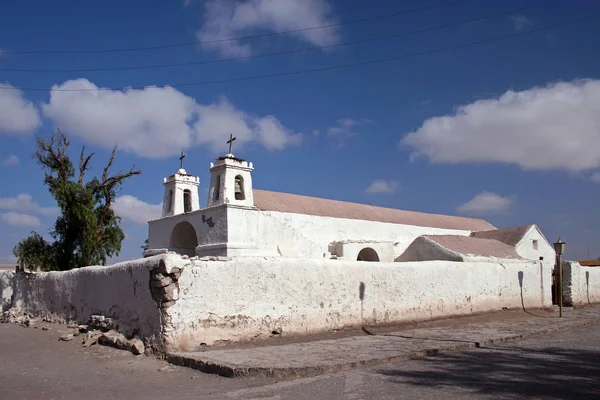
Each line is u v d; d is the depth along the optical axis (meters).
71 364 9.98
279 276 12.39
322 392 7.38
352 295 14.08
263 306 11.95
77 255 25.20
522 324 16.53
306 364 8.87
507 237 28.20
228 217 20.36
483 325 16.17
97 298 13.02
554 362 9.88
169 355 9.84
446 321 16.73
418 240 23.98
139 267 11.14
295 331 12.53
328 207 26.02
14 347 12.08
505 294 19.83
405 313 15.56
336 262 13.87
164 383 8.28
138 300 11.12
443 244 23.30
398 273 15.57
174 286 10.41
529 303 20.97
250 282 11.77
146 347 10.57
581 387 7.63
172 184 25.19
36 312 16.69
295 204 24.55
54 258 24.81
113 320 11.94
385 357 9.77
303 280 12.91
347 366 9.10
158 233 24.56
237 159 22.03
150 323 10.62
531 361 10.00
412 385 7.79
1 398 7.25
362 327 14.20
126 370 9.30
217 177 22.30
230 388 7.79
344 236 24.75
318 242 23.67
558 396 7.06
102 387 8.02
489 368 9.21
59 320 15.00
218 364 8.79
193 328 10.59
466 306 17.92
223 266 11.28
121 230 27.34
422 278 16.36
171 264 10.38
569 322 17.19
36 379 8.64
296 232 22.44
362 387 7.66
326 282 13.45
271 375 8.39
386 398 7.00
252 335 11.61
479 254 23.25
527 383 7.91
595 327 16.72
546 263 22.17
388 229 26.83
